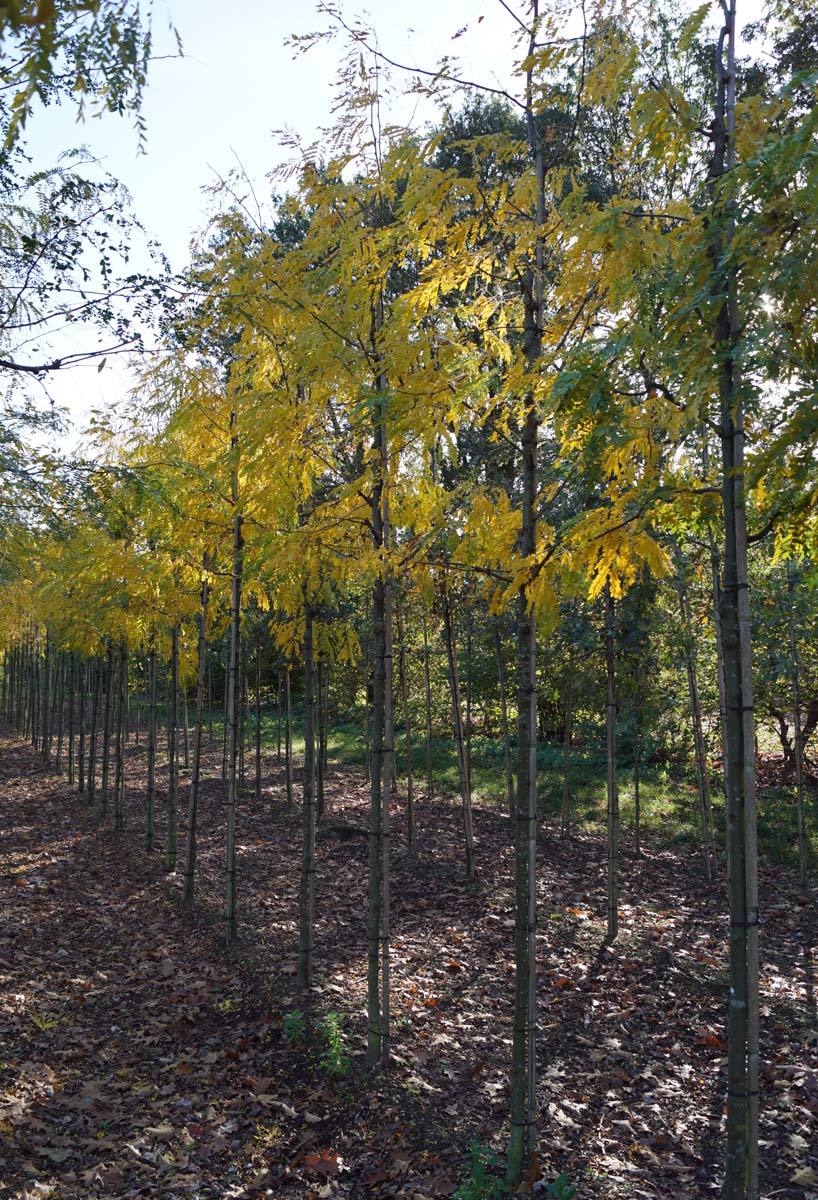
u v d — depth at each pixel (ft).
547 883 32.27
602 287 11.60
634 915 28.19
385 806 17.43
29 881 30.48
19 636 67.97
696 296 9.52
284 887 30.68
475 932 26.23
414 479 16.28
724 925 27.17
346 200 15.70
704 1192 13.07
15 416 17.47
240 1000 20.31
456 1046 18.15
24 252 15.01
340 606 32.37
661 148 10.92
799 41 13.87
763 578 33.94
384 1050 16.88
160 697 94.89
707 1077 16.99
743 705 10.30
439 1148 14.08
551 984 22.02
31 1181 12.79
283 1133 14.85
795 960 24.16
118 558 26.53
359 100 15.28
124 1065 17.19
